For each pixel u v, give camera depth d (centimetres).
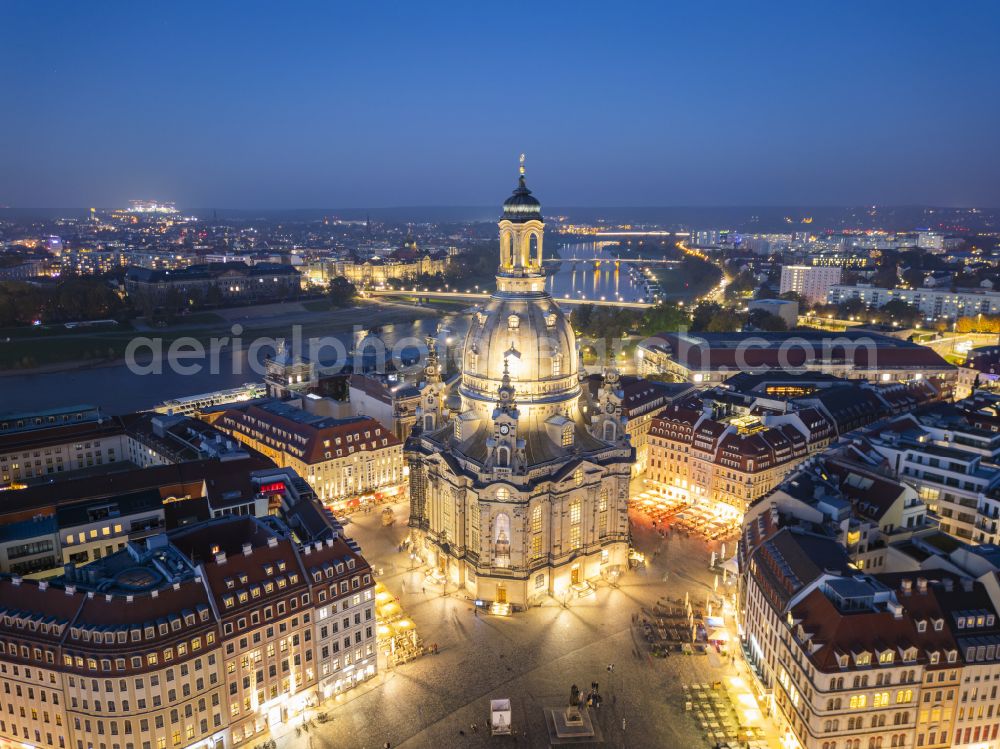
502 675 14412
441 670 14562
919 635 11644
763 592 13662
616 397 18125
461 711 13425
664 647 15188
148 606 11656
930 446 18425
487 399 17750
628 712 13312
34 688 11669
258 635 12569
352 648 13975
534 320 17812
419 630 15912
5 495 16825
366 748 12512
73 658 11300
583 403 19688
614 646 15300
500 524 16650
